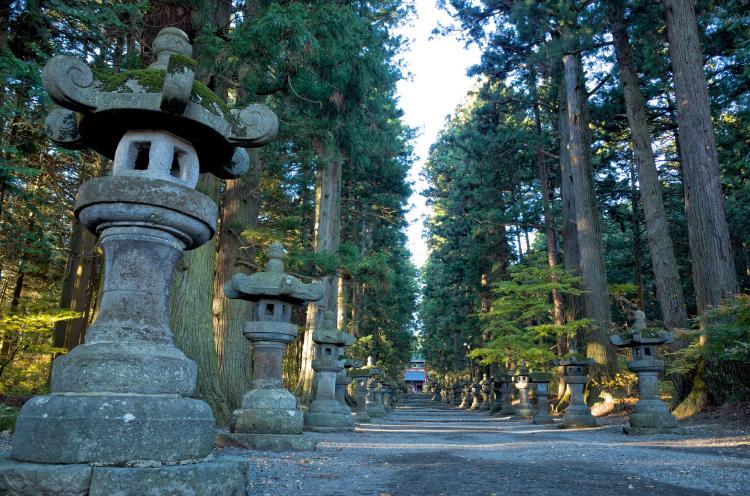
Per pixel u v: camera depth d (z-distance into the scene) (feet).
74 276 58.03
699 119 49.19
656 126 87.56
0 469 9.76
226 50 31.30
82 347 11.48
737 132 67.67
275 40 30.63
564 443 33.76
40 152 41.65
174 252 12.72
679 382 51.42
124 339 11.55
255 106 13.80
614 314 105.70
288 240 66.28
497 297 116.26
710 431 37.81
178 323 36.42
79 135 13.64
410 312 166.91
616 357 69.26
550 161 106.11
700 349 41.96
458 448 29.73
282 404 26.99
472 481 16.56
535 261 85.35
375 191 99.14
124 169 12.71
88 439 10.10
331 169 71.36
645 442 33.96
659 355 56.39
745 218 75.92
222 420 36.50
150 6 33.78
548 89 99.45
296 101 39.24
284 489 14.61
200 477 10.70
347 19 35.88
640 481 16.76
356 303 118.83
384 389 103.76
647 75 77.92
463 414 99.09
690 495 14.35
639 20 64.13
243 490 11.88
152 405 10.75
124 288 11.96
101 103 12.15
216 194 39.65
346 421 44.16
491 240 112.68
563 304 90.17
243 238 49.73
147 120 12.73
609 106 81.20
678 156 90.74
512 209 99.50
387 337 144.97
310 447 26.43
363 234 118.11
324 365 44.55
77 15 30.27
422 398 219.20
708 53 67.77
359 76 39.22
